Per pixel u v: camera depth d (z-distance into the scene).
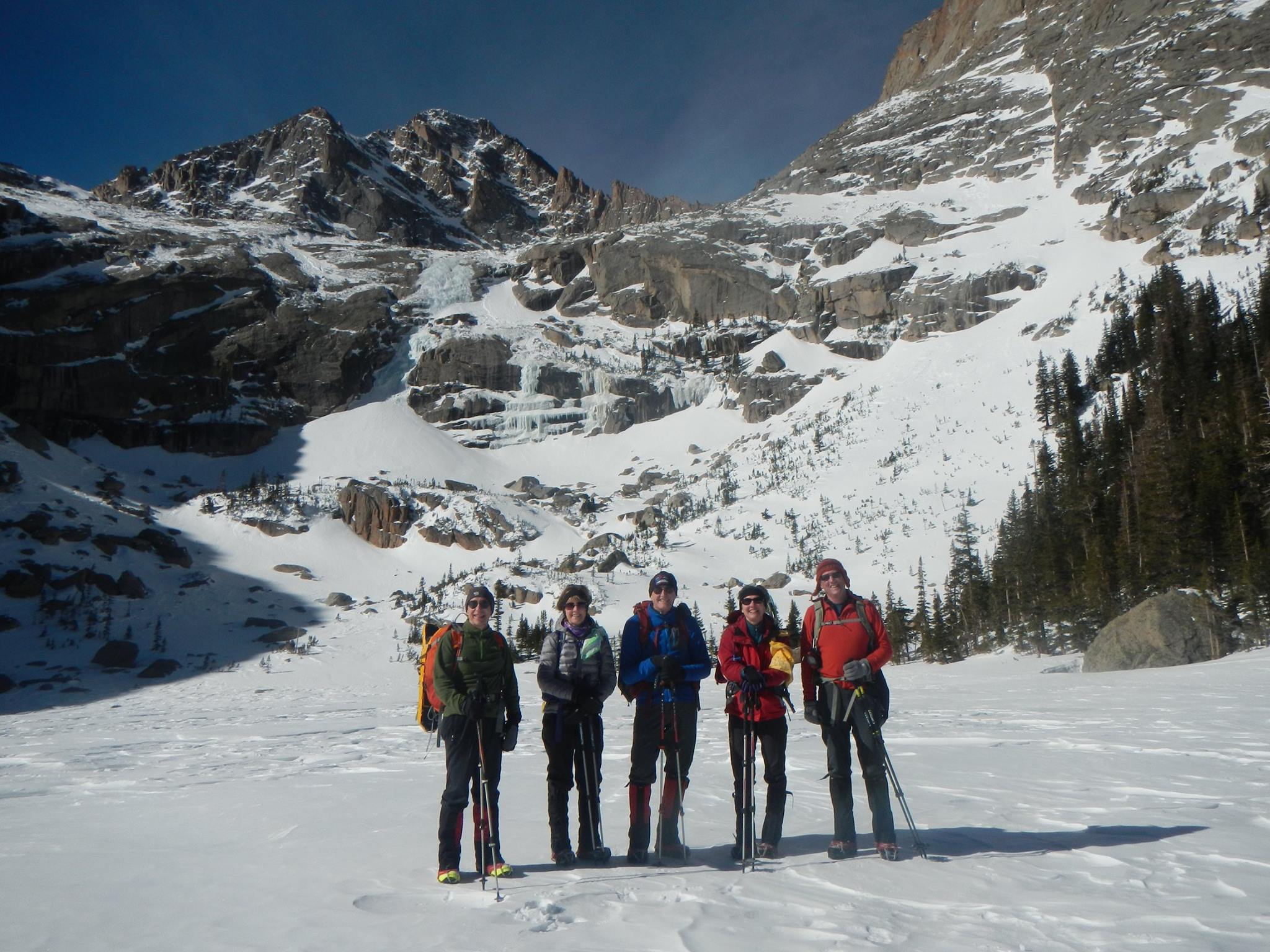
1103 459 70.81
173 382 129.75
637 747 6.06
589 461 139.00
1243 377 56.69
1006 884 4.78
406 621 80.25
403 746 17.44
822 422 120.06
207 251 159.38
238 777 12.61
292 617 82.44
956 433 102.12
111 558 87.69
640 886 5.07
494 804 5.59
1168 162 145.00
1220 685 21.42
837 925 4.08
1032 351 114.31
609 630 69.12
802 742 13.44
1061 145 176.00
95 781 13.20
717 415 144.75
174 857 6.41
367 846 6.66
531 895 4.95
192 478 120.31
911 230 163.50
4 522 86.94
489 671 5.80
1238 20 177.00
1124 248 133.12
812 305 155.00
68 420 120.38
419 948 3.92
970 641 61.25
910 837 6.24
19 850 6.81
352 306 160.38
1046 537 60.78
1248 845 5.50
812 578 81.19
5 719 45.12
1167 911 4.11
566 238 196.88
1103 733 12.64
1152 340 89.69
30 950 4.06
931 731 14.12
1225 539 43.38
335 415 142.00
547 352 157.38
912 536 82.69
